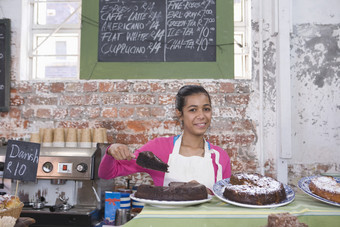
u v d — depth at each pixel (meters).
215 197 0.97
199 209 0.79
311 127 1.97
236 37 2.22
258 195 0.81
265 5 2.01
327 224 0.75
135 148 1.99
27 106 2.06
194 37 2.06
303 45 2.01
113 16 2.11
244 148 1.95
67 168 1.55
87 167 1.55
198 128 1.33
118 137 2.00
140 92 2.03
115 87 2.04
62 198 1.60
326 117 1.97
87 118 2.03
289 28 1.93
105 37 2.10
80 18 2.18
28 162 1.15
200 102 1.32
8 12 2.13
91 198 1.66
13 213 1.00
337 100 1.98
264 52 1.98
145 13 2.10
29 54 2.20
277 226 0.66
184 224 0.74
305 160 1.95
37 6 2.28
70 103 2.04
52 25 2.24
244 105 1.98
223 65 2.03
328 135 1.96
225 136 1.96
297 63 2.00
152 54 2.07
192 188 0.87
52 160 1.56
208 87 2.00
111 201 1.52
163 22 2.08
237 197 0.83
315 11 2.03
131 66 2.07
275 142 1.93
